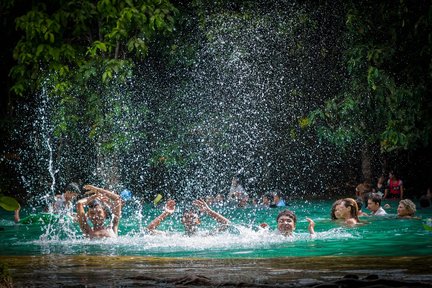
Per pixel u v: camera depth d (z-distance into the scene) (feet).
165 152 63.36
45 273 19.65
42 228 38.11
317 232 33.06
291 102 66.23
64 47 58.29
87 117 60.70
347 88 64.18
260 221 43.60
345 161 70.54
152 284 17.26
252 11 63.62
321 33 65.21
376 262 20.51
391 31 61.52
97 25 62.80
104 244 29.60
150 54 65.31
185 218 31.91
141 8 58.13
